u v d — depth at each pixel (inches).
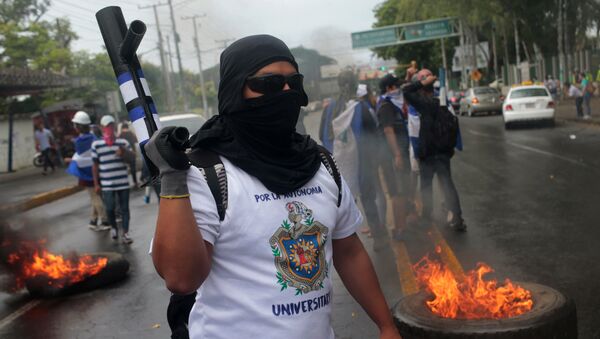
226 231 61.6
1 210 368.5
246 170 62.5
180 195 57.6
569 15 1137.4
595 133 649.6
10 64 1058.1
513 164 461.7
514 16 1332.4
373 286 74.5
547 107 789.2
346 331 163.5
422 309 122.8
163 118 507.5
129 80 61.8
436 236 255.4
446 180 261.7
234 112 63.6
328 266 66.4
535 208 296.8
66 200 581.3
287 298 62.3
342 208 70.3
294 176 63.4
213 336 62.7
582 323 155.3
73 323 192.5
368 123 239.8
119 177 319.0
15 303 220.2
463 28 1831.9
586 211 278.8
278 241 62.4
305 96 67.6
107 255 243.4
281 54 64.9
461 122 1040.8
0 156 930.1
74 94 1175.6
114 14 63.3
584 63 1259.8
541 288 128.6
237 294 61.9
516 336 108.1
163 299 210.1
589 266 199.3
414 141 260.2
